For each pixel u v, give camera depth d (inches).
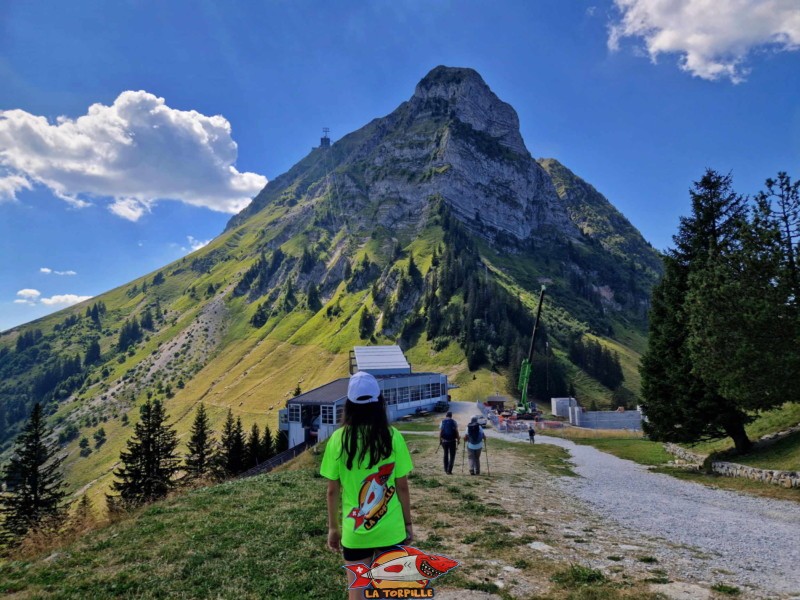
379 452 159.0
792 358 735.7
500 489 642.8
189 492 613.9
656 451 1363.2
